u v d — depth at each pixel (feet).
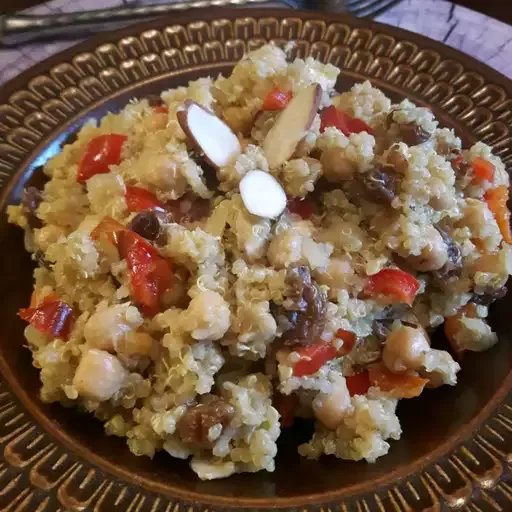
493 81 0.68
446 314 0.56
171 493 0.43
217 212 0.52
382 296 0.53
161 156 0.53
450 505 0.41
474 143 0.65
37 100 0.68
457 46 0.83
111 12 0.84
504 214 0.59
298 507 0.42
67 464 0.43
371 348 0.53
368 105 0.62
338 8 0.85
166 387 0.48
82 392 0.46
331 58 0.73
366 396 0.50
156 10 0.84
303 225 0.53
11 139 0.65
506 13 0.97
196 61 0.73
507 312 0.56
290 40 0.74
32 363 0.51
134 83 0.71
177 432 0.46
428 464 0.44
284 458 0.49
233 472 0.46
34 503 0.41
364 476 0.45
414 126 0.56
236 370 0.50
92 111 0.69
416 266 0.53
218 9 0.77
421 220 0.53
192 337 0.46
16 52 0.82
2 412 0.46
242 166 0.53
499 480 0.42
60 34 0.83
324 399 0.48
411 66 0.71
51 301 0.51
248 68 0.61
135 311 0.48
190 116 0.54
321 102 0.59
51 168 0.64
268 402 0.48
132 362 0.48
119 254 0.51
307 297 0.47
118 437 0.48
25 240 0.60
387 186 0.53
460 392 0.51
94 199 0.56
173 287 0.50
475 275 0.55
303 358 0.48
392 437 0.49
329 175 0.54
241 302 0.48
